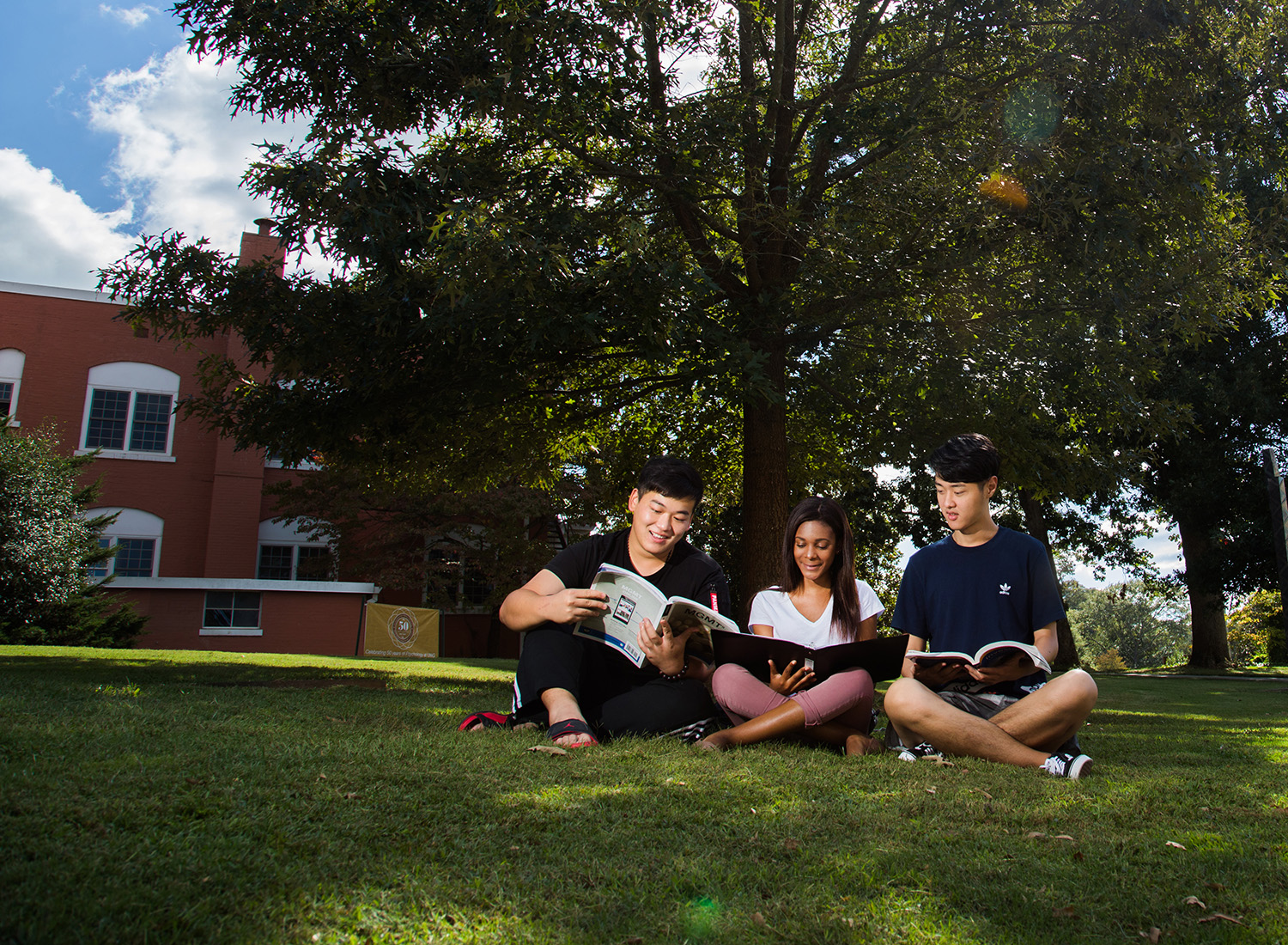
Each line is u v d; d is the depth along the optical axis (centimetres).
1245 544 2378
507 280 737
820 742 362
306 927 133
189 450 2309
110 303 2267
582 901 151
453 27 822
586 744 313
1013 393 1008
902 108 902
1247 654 4594
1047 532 2762
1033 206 860
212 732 308
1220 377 2394
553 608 352
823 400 1067
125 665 941
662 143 895
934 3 930
